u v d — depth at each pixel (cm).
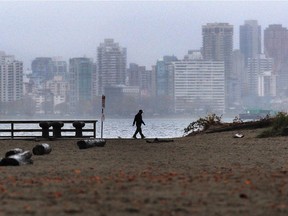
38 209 2792
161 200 3027
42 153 6219
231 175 4100
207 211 2747
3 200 3045
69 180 3878
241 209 2791
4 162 5031
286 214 2677
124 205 2889
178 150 6875
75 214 2680
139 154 6341
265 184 3591
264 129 9600
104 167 4909
